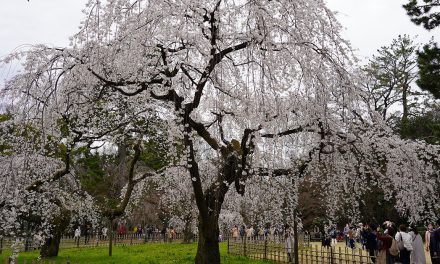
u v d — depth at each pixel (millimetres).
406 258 9828
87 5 6789
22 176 7750
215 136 9695
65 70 7402
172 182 16484
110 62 7484
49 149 10312
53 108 7621
